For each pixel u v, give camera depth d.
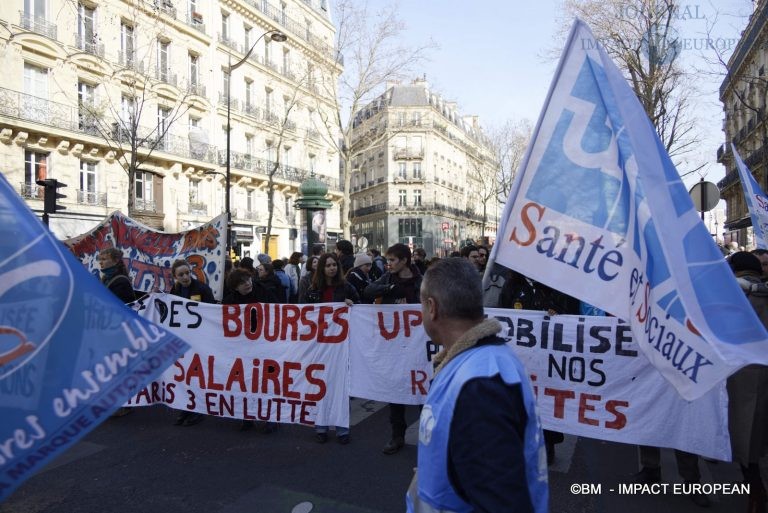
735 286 2.17
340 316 5.07
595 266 2.46
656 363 2.15
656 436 3.95
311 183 14.12
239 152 32.56
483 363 1.49
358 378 5.02
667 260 2.15
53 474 4.31
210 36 29.88
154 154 26.16
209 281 7.25
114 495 3.95
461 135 67.62
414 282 5.33
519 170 2.65
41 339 1.73
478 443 1.34
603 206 2.48
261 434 5.32
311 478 4.23
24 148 20.84
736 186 32.22
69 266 1.85
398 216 56.88
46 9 21.50
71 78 22.19
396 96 56.72
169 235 7.69
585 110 2.57
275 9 35.28
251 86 33.78
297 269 11.24
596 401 4.18
